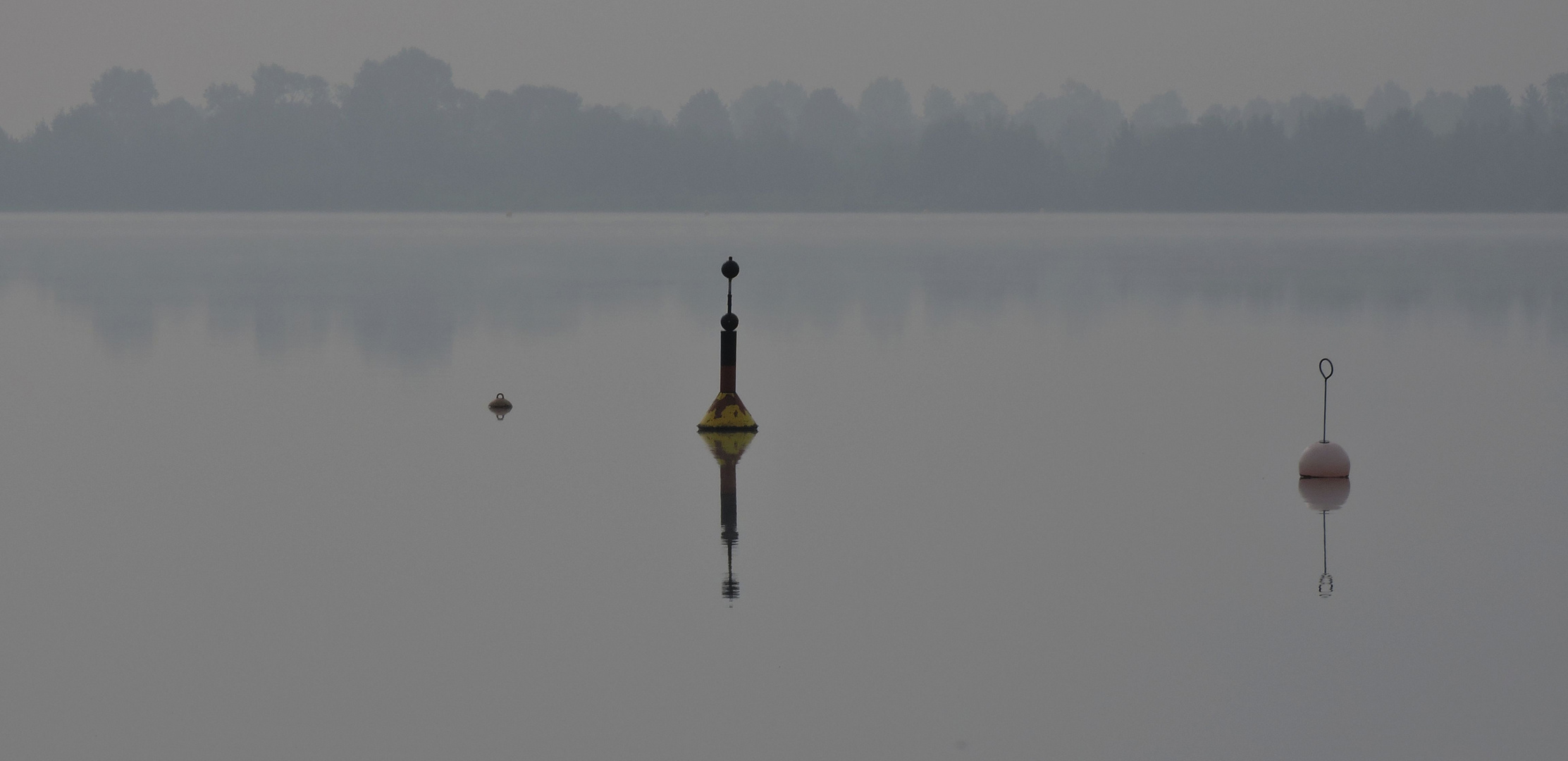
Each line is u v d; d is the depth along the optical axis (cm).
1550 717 3228
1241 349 11462
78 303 16262
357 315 14600
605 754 3048
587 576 4406
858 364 10256
